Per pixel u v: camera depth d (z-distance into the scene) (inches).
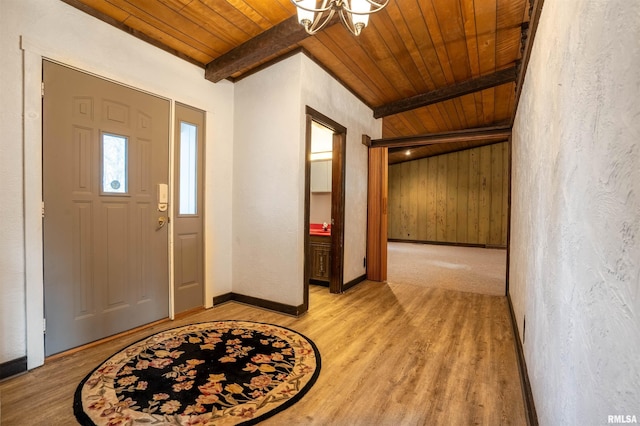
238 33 102.6
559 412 40.3
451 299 140.9
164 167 108.5
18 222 74.4
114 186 94.3
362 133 174.4
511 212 134.7
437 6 99.8
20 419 58.5
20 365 74.1
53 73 80.0
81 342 87.0
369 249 179.8
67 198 83.6
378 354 87.1
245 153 130.4
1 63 71.4
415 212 393.7
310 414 61.8
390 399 66.8
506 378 75.2
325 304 132.5
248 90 129.6
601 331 26.9
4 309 72.4
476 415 61.8
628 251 22.2
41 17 77.4
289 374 75.9
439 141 162.7
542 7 59.6
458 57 134.1
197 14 92.7
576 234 35.2
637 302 20.6
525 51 79.4
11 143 73.1
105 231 92.3
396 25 108.6
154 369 76.9
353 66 137.0
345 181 153.4
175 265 112.7
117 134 94.4
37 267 77.2
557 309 42.8
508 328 106.8
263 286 125.0
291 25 95.3
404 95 173.0
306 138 120.7
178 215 113.4
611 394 24.5
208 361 81.4
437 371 78.3
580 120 34.9
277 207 121.4
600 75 28.8
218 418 59.8
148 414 60.4
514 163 123.9
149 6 88.2
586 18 33.3
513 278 116.4
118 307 95.9
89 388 68.5
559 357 40.9
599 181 28.5
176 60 110.7
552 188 48.6
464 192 362.6
